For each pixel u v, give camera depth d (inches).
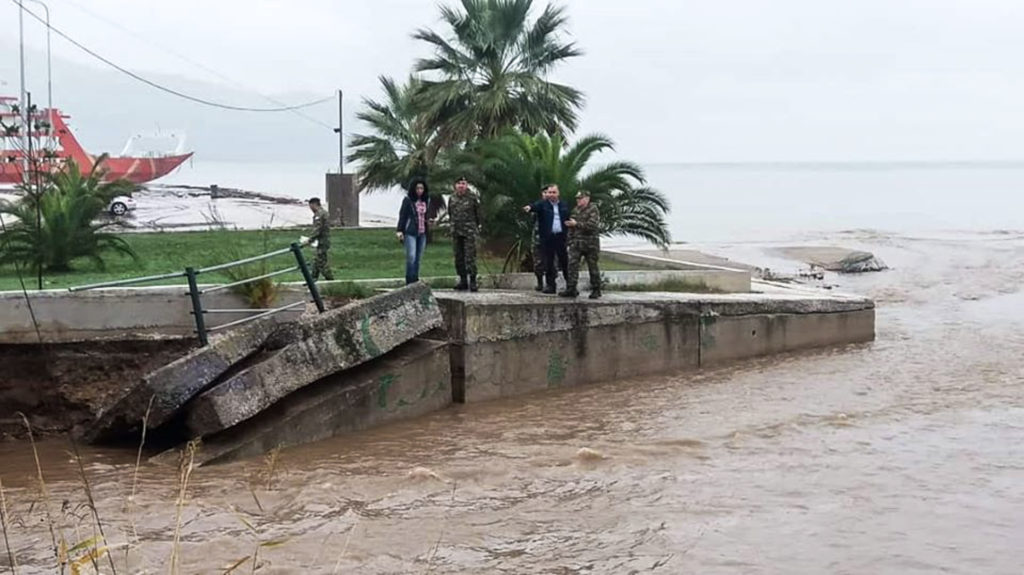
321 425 517.7
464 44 1149.1
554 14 1147.3
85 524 375.9
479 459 480.4
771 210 3334.2
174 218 1749.5
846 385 658.8
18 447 505.7
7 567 327.6
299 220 1706.4
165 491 424.2
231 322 576.7
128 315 558.3
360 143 1293.1
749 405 599.8
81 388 537.6
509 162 778.2
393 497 418.0
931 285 1211.9
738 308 748.0
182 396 470.9
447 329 610.5
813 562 342.6
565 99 1122.7
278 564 337.1
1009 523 383.2
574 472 457.4
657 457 483.2
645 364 697.0
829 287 1153.4
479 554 351.6
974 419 562.9
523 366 631.8
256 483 437.7
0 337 527.5
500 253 820.6
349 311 531.2
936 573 332.5
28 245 735.7
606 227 789.9
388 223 1605.6
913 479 443.8
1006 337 850.1
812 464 470.0
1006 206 3614.7
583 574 333.1
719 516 393.1
